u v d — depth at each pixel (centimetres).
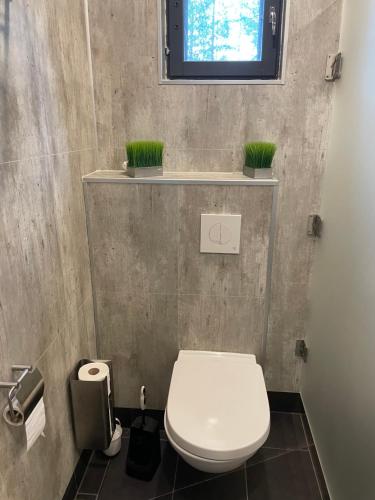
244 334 161
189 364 147
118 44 145
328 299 144
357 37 123
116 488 146
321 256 155
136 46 145
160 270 154
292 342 177
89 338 156
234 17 144
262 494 143
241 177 146
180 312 160
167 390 172
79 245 141
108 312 162
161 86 149
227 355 160
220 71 149
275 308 172
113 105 153
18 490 95
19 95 92
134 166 142
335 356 134
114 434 157
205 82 148
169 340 164
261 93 148
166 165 159
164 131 155
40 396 94
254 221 145
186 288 156
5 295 87
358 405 112
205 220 145
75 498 141
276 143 153
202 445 109
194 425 116
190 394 129
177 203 144
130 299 159
